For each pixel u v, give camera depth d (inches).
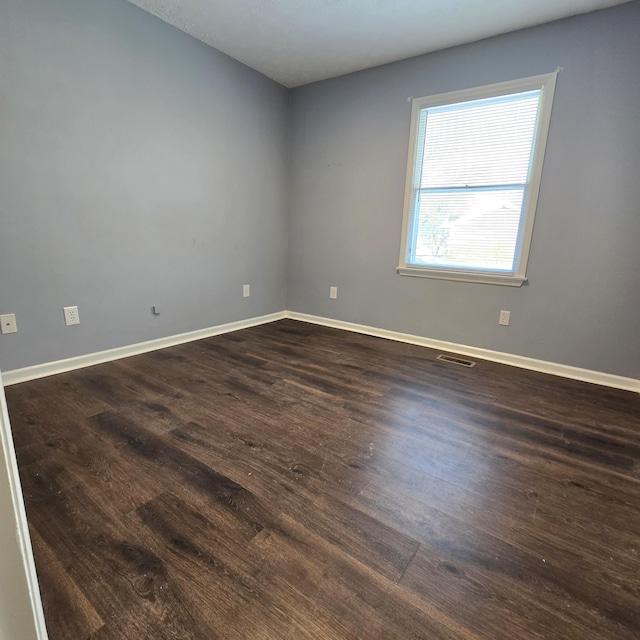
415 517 52.7
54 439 68.9
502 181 111.8
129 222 108.5
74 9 89.0
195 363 110.0
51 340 97.1
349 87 135.9
